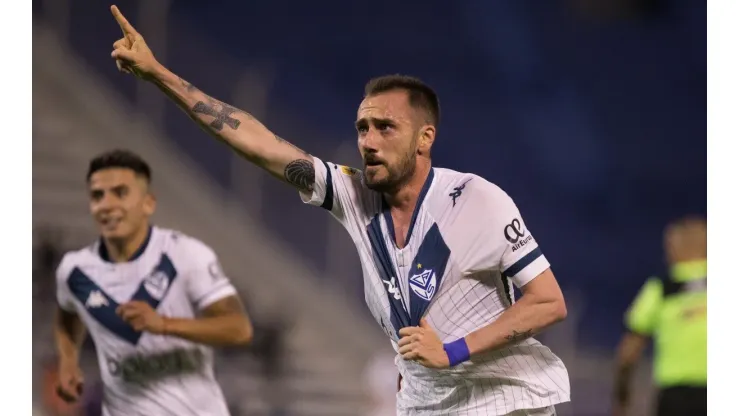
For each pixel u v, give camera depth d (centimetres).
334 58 7650
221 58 5866
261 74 6700
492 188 1438
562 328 5175
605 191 8238
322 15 7694
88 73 5478
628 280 7719
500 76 8281
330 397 4862
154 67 1421
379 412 4078
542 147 8175
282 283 5522
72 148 5238
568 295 5322
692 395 2588
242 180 5700
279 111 6594
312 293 5531
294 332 5291
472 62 8231
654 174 8400
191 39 6322
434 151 7875
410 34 8056
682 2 8800
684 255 2666
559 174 8144
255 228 5634
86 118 5381
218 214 5591
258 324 4659
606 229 8038
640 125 8531
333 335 5434
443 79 8119
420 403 1535
